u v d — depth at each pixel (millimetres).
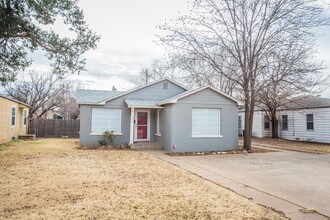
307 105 21625
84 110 16406
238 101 15680
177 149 14484
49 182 7062
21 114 22641
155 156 12875
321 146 18141
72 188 6477
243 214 4797
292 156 13266
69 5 10625
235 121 15750
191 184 7078
